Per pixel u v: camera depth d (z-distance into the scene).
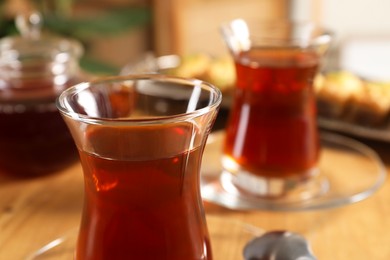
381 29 1.28
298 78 0.45
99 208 0.33
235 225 0.41
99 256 0.33
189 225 0.33
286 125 0.46
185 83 0.37
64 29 1.12
